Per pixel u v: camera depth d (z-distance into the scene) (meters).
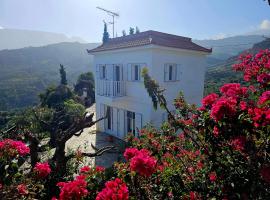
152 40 10.20
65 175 5.56
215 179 2.90
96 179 3.28
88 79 32.34
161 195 2.98
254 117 2.30
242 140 2.42
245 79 5.08
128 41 12.51
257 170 2.46
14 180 3.36
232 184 2.62
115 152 9.62
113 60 12.73
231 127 2.45
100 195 2.25
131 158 2.80
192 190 3.04
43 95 25.72
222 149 2.68
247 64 6.20
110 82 12.51
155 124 11.02
